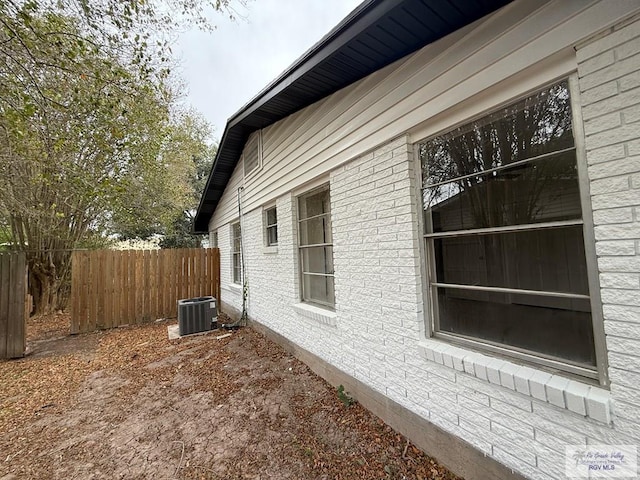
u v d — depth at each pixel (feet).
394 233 8.70
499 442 6.10
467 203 7.41
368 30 7.15
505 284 6.77
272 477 7.44
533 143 6.07
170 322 25.34
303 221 15.11
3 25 11.18
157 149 27.81
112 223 34.27
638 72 4.36
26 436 9.54
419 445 7.98
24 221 25.26
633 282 4.41
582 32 4.92
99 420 10.36
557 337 5.85
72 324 22.26
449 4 6.13
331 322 11.76
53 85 14.17
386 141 8.98
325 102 12.19
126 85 15.81
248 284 22.49
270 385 12.41
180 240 59.21
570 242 5.66
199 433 9.40
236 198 25.02
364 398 10.10
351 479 7.19
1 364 16.12
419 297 8.03
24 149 15.76
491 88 6.34
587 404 4.78
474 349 6.99
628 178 4.45
